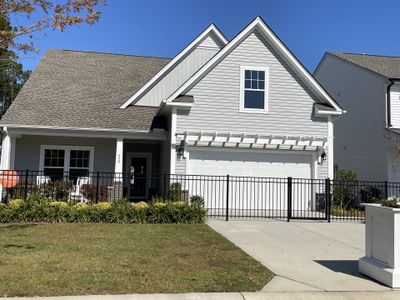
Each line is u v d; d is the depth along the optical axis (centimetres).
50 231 1087
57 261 754
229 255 858
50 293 575
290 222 1419
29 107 1883
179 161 1731
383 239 705
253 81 1809
